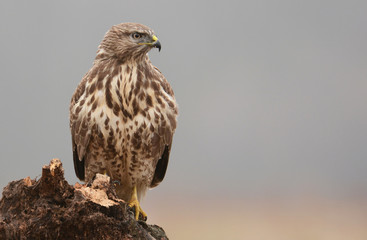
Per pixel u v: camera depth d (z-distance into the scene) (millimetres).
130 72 11406
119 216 8312
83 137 11477
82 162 12336
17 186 8086
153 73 11680
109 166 11742
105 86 11297
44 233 7949
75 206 7988
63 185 8109
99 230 8164
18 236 7898
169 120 11609
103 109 11234
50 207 7988
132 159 11578
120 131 11289
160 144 11672
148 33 11594
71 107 11852
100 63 11664
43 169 7926
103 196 8320
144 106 11344
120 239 8312
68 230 8039
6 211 8047
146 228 9430
